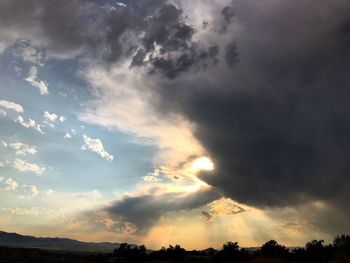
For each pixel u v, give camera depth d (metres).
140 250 68.31
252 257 62.78
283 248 64.75
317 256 59.88
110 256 65.94
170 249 67.38
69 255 66.06
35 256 62.31
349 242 63.00
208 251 73.19
